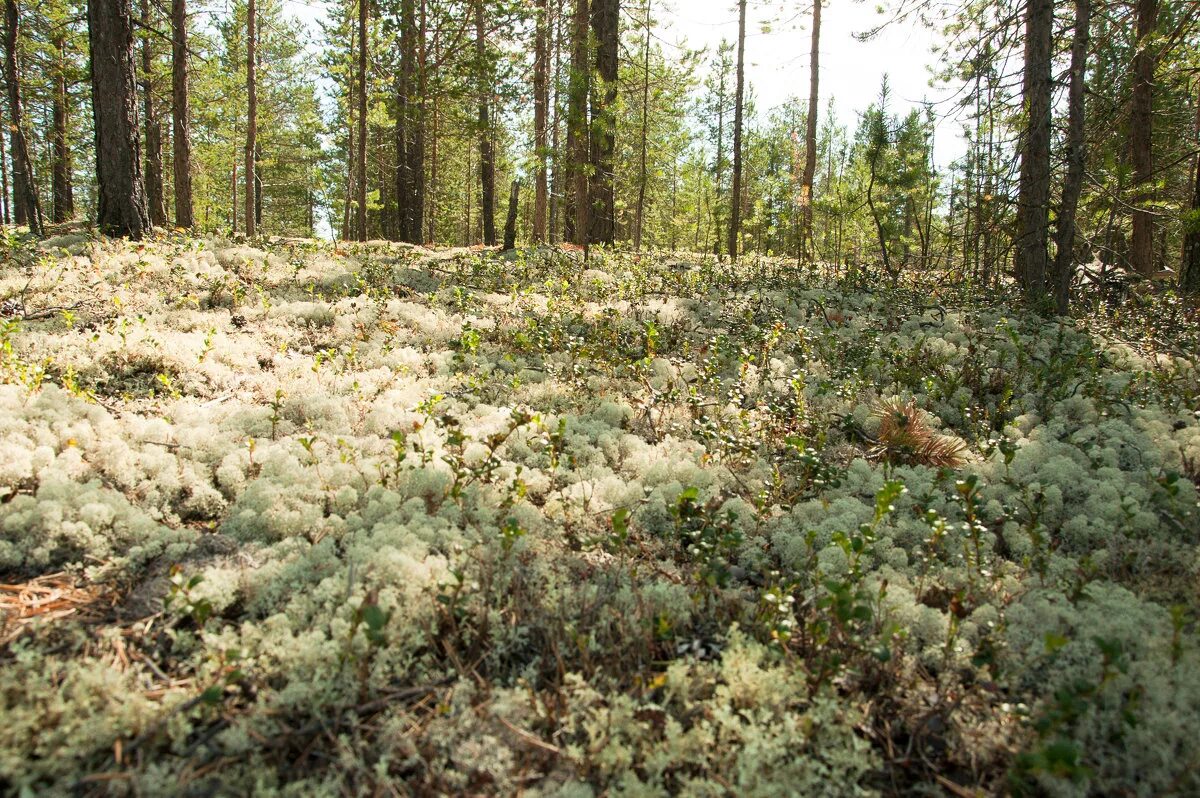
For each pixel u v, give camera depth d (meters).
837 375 6.23
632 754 2.24
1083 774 1.93
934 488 4.05
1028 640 2.82
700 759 2.21
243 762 2.16
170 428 4.20
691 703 2.49
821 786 2.21
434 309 7.73
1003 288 10.45
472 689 2.49
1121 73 12.07
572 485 4.04
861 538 3.15
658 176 26.17
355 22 21.81
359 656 2.51
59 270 7.13
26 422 3.90
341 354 6.10
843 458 4.86
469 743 2.25
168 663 2.54
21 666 2.32
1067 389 5.95
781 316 8.48
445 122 26.17
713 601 3.07
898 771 2.32
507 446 4.47
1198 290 10.54
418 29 19.70
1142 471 4.34
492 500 3.75
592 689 2.47
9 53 15.20
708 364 5.94
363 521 3.48
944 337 7.92
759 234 23.80
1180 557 3.28
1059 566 3.31
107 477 3.62
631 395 5.71
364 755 2.23
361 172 16.44
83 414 4.22
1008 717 2.46
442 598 2.69
